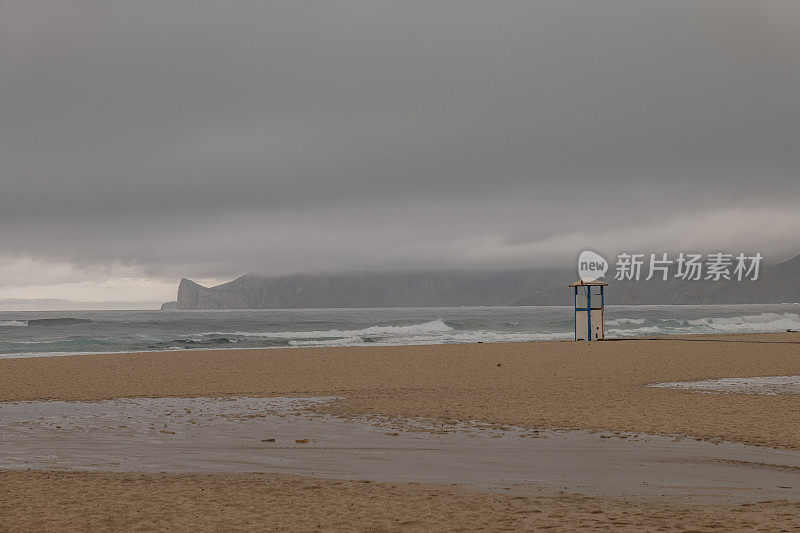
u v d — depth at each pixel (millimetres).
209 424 14812
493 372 26500
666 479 9391
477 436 13086
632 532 6457
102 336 62656
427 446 12109
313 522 7086
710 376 24422
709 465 10297
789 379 23281
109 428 14312
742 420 14492
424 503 7992
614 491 8688
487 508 7703
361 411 16750
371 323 103562
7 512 7586
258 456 11320
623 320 88500
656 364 29125
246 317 164500
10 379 24703
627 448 11711
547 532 6551
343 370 27703
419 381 23688
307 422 15039
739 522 6801
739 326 76125
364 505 7891
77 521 7184
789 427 13562
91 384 23250
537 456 11125
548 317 155250
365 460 10922
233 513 7512
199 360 32656
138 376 25750
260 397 19750
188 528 6887
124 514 7484
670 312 193250
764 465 10266
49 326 81438
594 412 16016
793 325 77312
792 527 6512
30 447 12203
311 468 10359
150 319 134625
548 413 16000
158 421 15297
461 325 82562
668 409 16281
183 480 9469
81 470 10266
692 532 6379
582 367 28109
